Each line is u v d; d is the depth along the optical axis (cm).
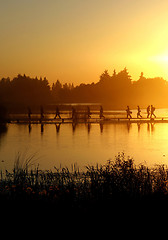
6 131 5428
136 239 1037
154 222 1119
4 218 1133
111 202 1239
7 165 2534
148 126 6331
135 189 1327
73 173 1945
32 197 1305
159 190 1334
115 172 1466
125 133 5056
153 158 2891
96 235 1052
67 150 3381
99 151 3309
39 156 3019
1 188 1501
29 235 1048
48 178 1738
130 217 1139
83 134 4934
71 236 1045
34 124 6894
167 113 11469
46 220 1121
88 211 1182
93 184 1384
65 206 1215
